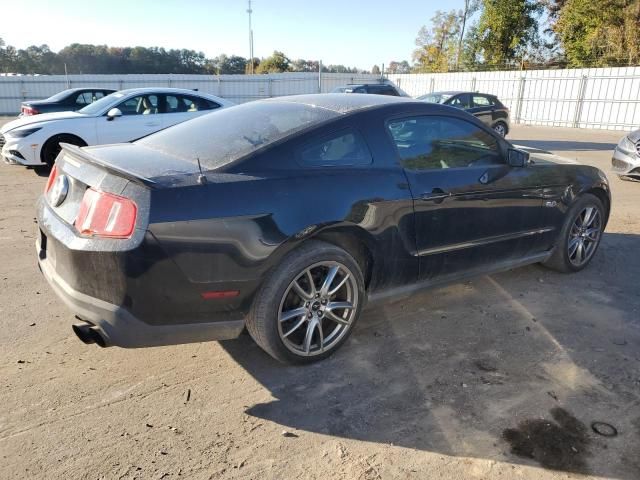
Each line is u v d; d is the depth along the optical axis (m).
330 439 2.49
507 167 3.91
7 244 5.14
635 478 2.26
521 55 36.91
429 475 2.27
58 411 2.64
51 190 3.10
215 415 2.65
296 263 2.87
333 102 3.54
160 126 9.44
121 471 2.25
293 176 2.88
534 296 4.19
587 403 2.78
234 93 31.20
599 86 21.69
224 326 2.77
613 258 5.15
